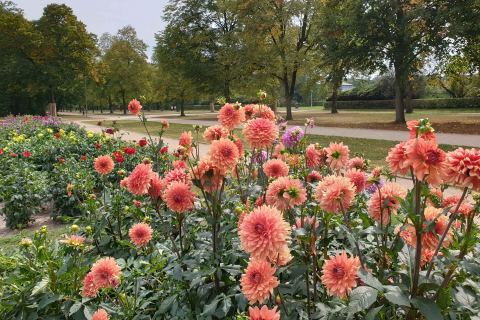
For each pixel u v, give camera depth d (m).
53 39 45.00
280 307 2.09
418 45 21.31
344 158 2.81
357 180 2.49
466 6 18.05
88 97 62.44
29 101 51.00
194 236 3.05
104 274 2.54
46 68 44.56
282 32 31.09
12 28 44.22
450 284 1.76
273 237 1.64
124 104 63.44
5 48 44.38
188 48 36.81
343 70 25.22
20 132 15.48
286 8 28.81
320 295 2.28
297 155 3.83
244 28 31.45
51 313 2.85
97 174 7.81
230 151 2.34
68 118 46.50
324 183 2.12
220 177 2.54
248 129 2.59
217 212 2.56
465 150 1.52
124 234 4.21
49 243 3.59
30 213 6.44
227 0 31.27
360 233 2.13
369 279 1.69
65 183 6.48
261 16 28.88
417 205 1.70
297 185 2.29
